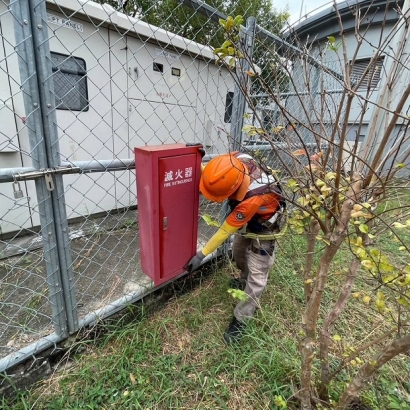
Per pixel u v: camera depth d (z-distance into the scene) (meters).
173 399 1.35
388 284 0.85
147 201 1.38
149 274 1.57
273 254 1.72
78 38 2.49
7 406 1.22
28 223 2.61
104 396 1.32
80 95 2.66
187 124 3.71
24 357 1.28
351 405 1.26
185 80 3.51
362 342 1.70
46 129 1.10
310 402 1.22
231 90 4.20
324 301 2.06
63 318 1.39
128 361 1.46
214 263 2.34
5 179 1.03
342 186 0.97
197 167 1.51
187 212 1.54
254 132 1.13
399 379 1.49
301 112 2.45
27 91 1.02
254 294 1.68
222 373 1.50
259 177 1.45
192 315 1.84
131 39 2.87
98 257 2.35
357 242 0.84
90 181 3.01
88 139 2.81
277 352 1.51
